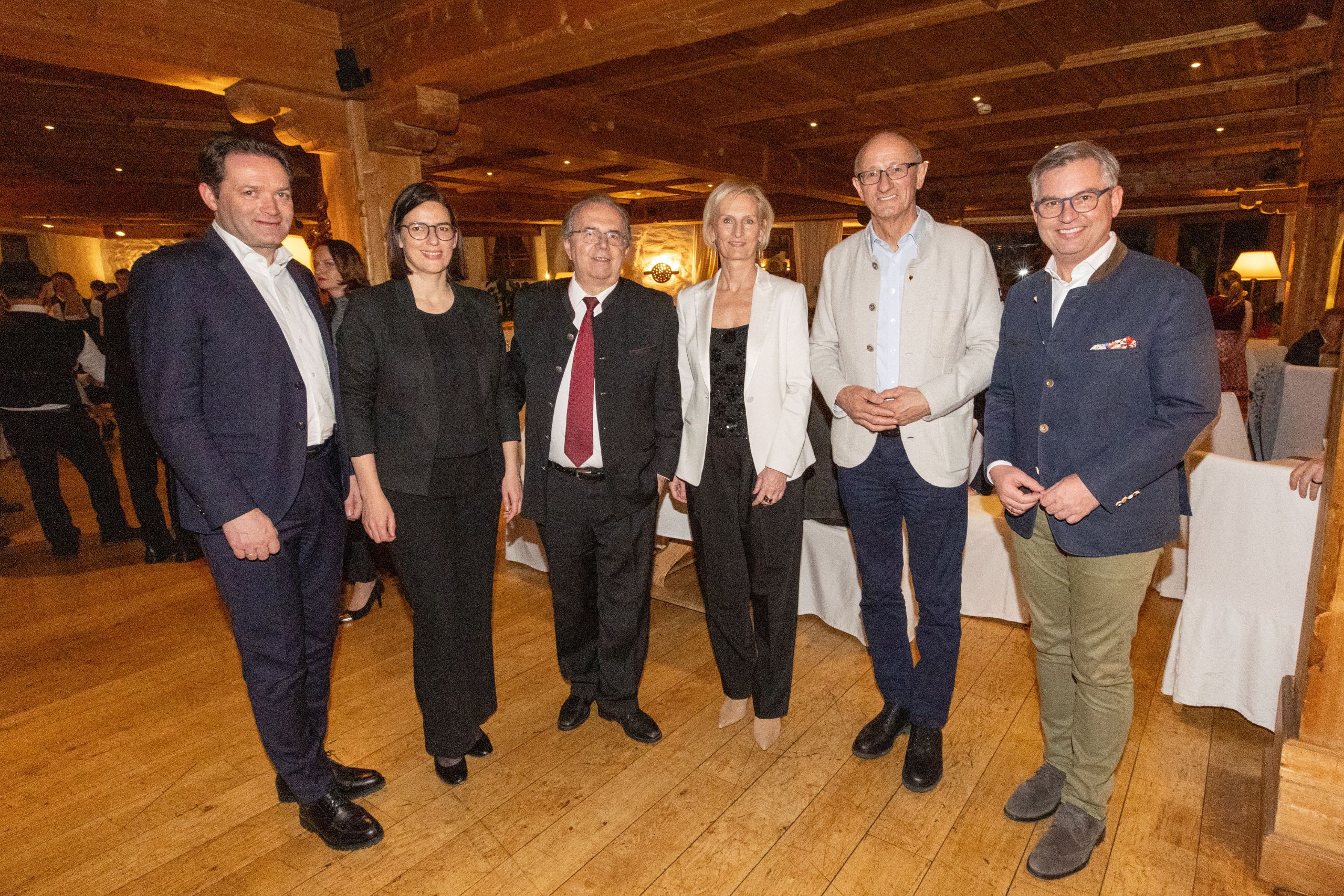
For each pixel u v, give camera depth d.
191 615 3.24
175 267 1.53
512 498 2.11
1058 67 5.21
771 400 1.96
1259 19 4.22
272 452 1.63
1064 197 1.47
